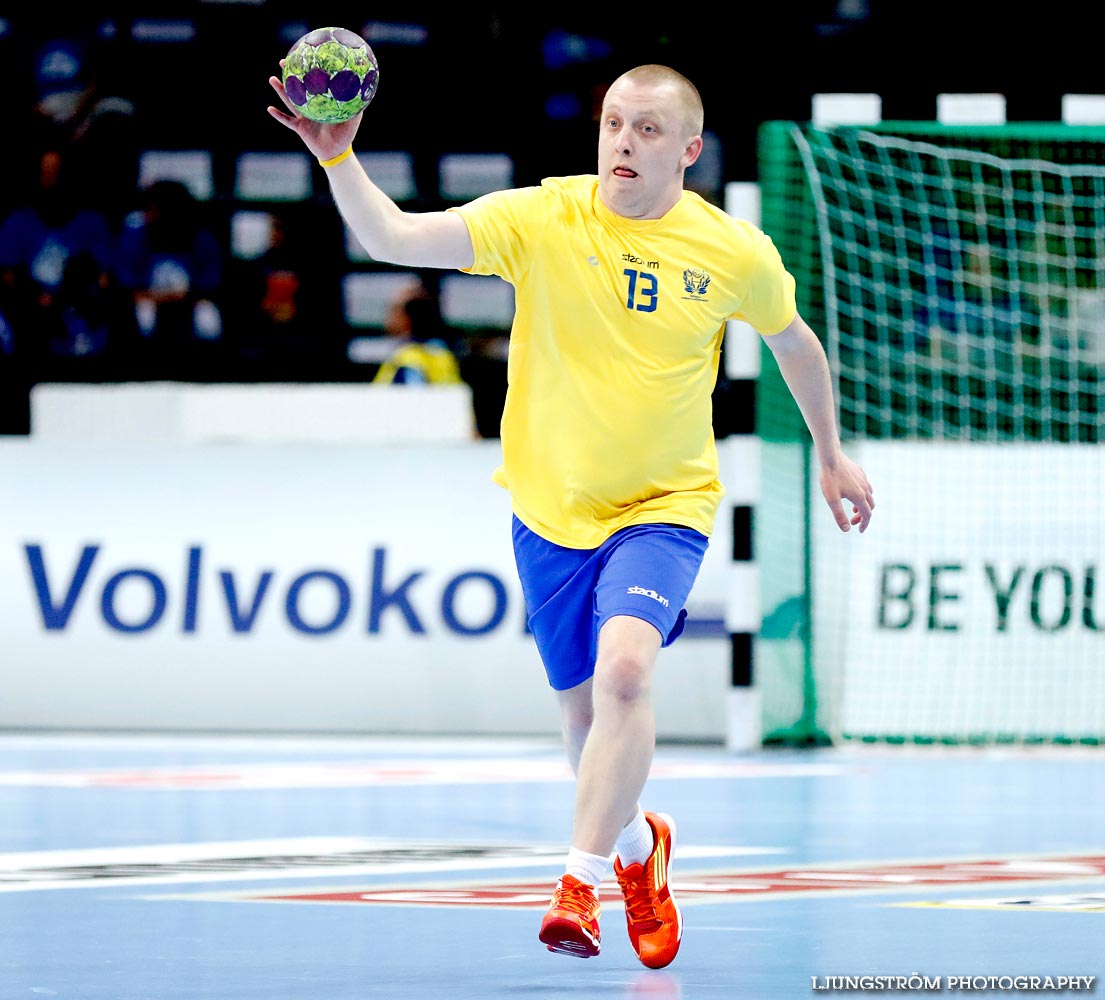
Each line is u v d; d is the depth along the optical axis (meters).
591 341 13.66
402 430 39.53
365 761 31.02
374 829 22.30
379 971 12.84
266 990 12.05
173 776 28.59
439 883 17.69
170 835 21.67
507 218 13.61
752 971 12.89
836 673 35.00
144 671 35.75
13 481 36.34
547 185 14.00
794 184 35.28
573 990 12.12
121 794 26.14
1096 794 26.91
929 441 35.38
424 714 35.47
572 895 12.48
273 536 35.91
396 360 43.47
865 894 16.97
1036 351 40.97
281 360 48.81
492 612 35.53
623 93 13.60
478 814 23.89
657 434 13.70
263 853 20.03
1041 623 34.94
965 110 32.84
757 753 33.47
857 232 38.00
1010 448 35.09
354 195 12.79
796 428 34.59
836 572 34.94
